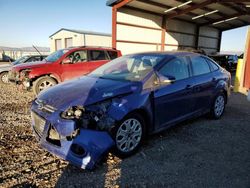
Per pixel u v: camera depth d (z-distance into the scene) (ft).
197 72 15.14
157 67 12.63
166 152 11.59
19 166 10.09
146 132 11.87
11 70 26.23
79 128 9.27
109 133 9.78
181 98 13.37
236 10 52.95
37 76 24.02
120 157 10.72
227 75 18.06
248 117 18.01
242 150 12.01
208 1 45.06
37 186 8.75
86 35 76.74
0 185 8.73
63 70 25.35
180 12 49.47
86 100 9.91
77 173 9.64
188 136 13.76
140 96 11.14
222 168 10.18
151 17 49.39
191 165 10.39
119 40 43.37
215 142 12.97
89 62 27.14
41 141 10.25
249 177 9.51
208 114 17.10
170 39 55.26
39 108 10.61
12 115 17.70
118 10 42.42
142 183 8.98
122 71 13.44
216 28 70.95
